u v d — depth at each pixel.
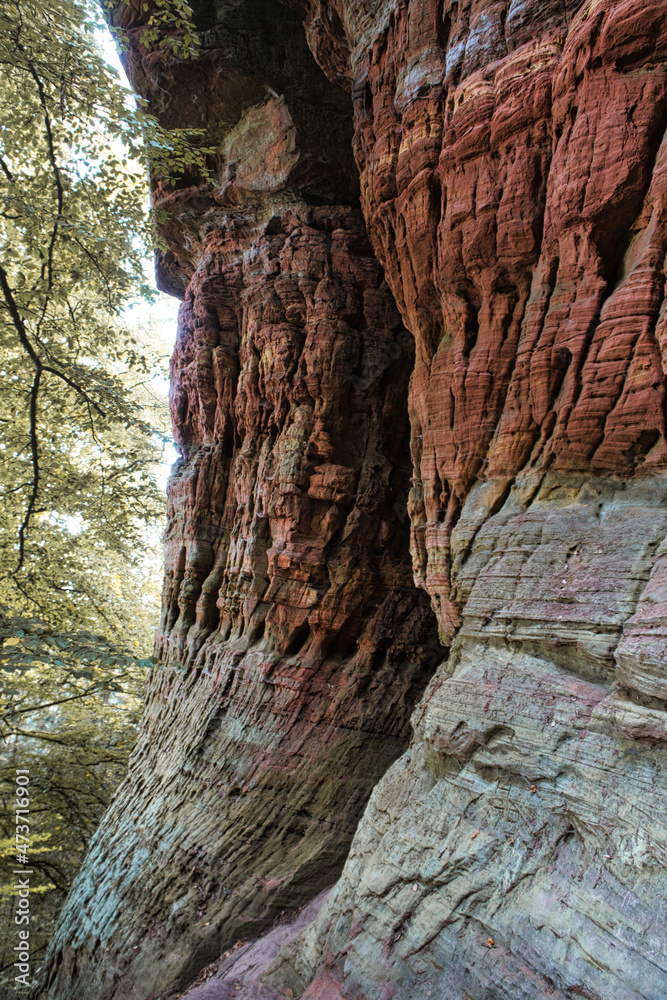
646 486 6.09
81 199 12.22
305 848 9.78
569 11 6.84
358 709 10.71
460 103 7.57
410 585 11.45
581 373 6.50
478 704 6.47
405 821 6.90
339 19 10.59
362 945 6.42
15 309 11.32
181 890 10.23
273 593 11.43
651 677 4.98
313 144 12.42
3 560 13.48
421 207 8.16
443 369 8.31
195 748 11.66
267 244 12.50
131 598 21.92
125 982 9.77
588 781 5.29
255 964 8.33
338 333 11.45
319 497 11.31
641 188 6.14
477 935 5.52
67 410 14.74
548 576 6.30
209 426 13.80
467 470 7.79
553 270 6.94
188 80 13.30
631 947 4.48
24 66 10.89
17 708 16.23
